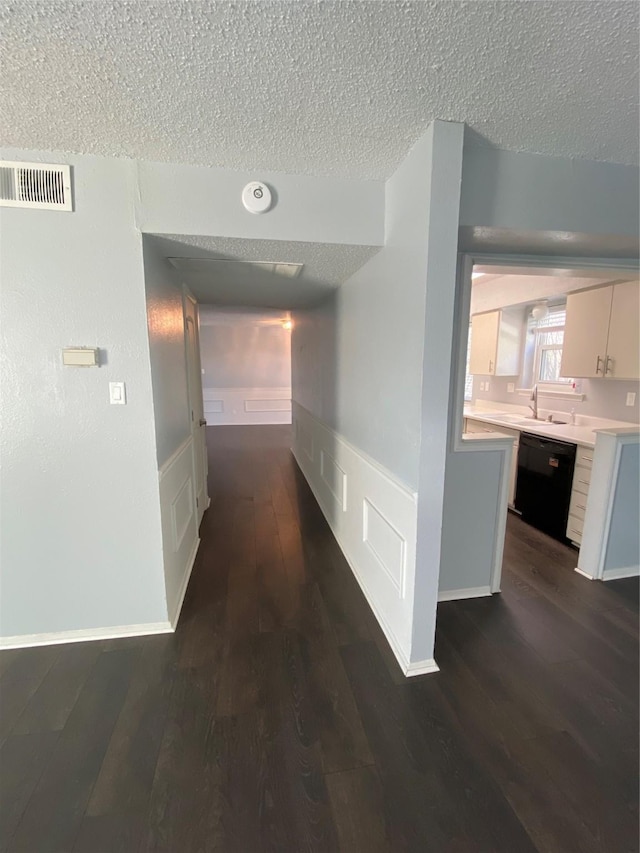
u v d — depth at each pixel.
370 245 1.81
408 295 1.58
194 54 1.04
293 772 1.28
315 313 3.79
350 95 1.21
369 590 2.20
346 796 1.21
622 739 1.40
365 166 1.65
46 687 1.62
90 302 1.67
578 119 1.35
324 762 1.32
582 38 0.98
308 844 1.09
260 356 7.99
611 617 2.10
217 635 1.94
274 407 8.32
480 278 4.05
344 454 2.70
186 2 0.88
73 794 1.21
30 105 1.25
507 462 2.18
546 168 1.59
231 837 1.11
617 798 1.21
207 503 3.68
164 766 1.30
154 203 1.63
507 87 1.17
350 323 2.49
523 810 1.17
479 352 4.39
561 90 1.19
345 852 1.07
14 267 1.61
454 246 1.41
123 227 1.64
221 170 1.66
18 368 1.67
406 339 1.61
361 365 2.26
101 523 1.84
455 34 0.97
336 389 2.93
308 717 1.48
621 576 2.49
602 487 2.38
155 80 1.14
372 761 1.32
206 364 7.89
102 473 1.80
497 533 2.24
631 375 2.72
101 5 0.89
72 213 1.61
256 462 5.34
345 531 2.75
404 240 1.60
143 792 1.22
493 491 2.20
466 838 1.10
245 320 6.20
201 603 2.21
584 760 1.33
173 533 2.13
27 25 0.94
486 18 0.93
